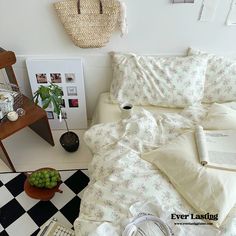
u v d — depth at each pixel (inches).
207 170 47.9
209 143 53.2
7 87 72.9
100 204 47.7
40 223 61.2
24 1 61.3
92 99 83.4
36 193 61.6
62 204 65.1
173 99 69.1
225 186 45.8
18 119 66.3
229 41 72.4
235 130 55.6
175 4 63.7
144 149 56.4
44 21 65.4
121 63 69.6
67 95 77.7
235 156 50.7
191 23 67.9
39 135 82.2
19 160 74.9
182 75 68.1
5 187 68.7
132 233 42.6
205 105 71.5
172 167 50.3
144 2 63.0
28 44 69.7
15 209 63.9
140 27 67.7
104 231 43.3
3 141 80.3
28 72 72.5
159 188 48.4
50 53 72.1
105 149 57.2
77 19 62.2
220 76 70.1
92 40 65.0
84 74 76.4
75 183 70.0
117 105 72.9
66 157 76.3
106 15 62.3
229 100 71.5
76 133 84.0
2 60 64.5
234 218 44.5
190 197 46.7
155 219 44.3
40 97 70.7
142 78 68.4
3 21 64.6
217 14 66.4
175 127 60.0
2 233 59.3
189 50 73.0
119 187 48.4
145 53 73.7
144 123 59.5
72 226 60.6
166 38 70.6
